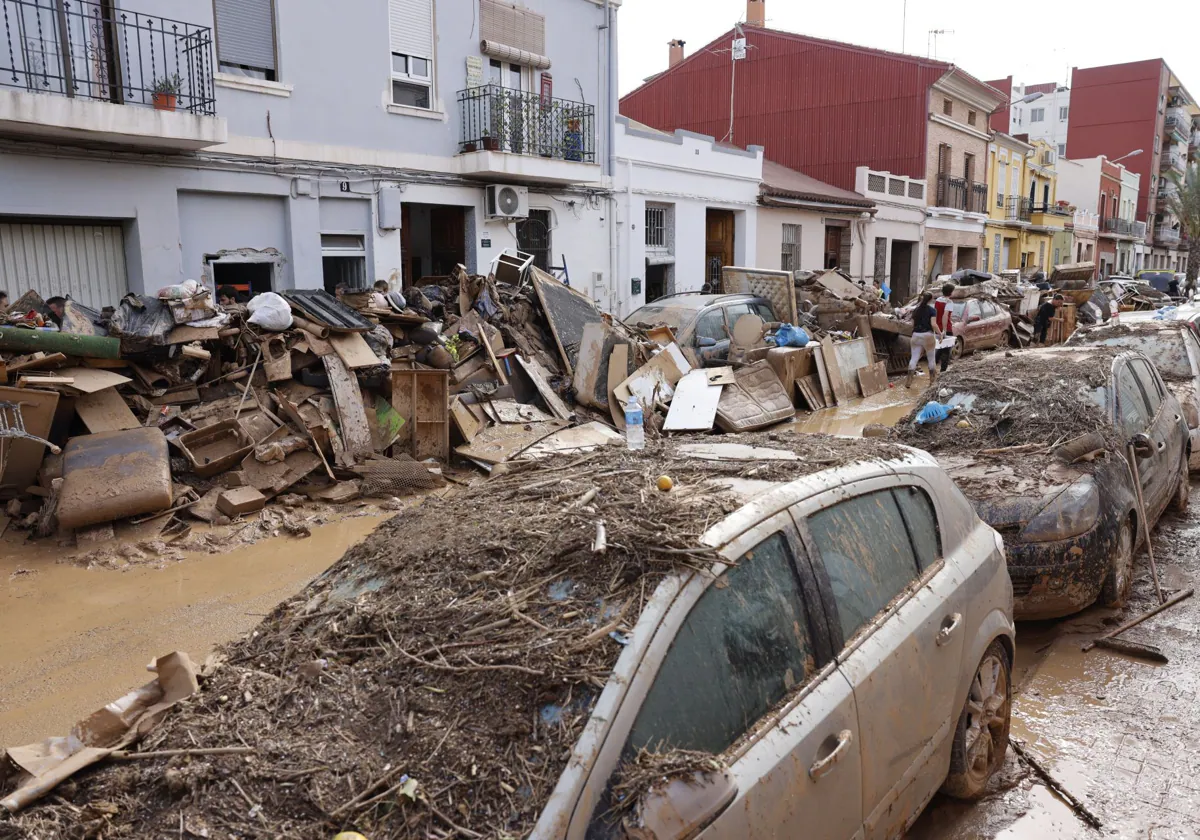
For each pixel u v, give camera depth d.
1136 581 6.42
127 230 11.83
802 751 2.51
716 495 2.96
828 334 15.61
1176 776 4.00
